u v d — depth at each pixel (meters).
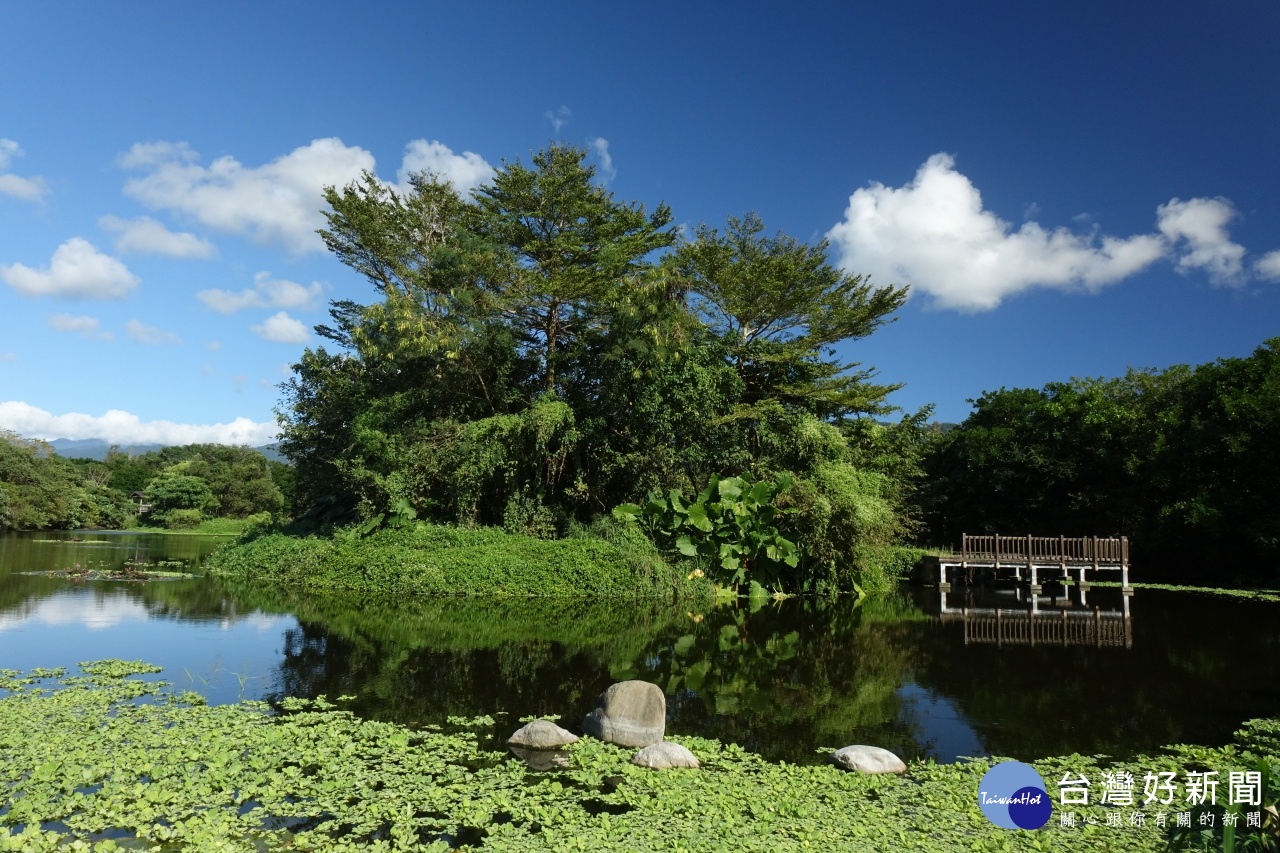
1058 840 5.29
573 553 18.59
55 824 5.13
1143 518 28.25
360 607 15.80
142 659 10.36
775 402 22.64
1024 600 21.27
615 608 16.80
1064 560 20.33
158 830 5.01
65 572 20.52
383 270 24.25
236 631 12.63
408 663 10.62
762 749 7.37
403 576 17.95
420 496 20.50
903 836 5.24
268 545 21.78
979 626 15.89
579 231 23.25
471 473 19.75
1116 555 20.14
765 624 15.61
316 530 23.78
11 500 42.00
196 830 4.99
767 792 6.00
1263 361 25.72
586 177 23.42
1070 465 29.77
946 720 8.49
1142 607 19.66
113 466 67.56
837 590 21.00
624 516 19.70
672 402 20.61
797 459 21.58
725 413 22.08
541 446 19.89
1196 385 27.61
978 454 32.00
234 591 17.67
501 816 5.52
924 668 11.37
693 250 24.05
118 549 30.44
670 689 9.73
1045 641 13.99
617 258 21.34
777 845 5.04
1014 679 10.64
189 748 6.53
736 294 24.38
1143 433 28.92
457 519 20.45
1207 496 24.97
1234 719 8.61
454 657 11.16
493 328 21.05
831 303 25.16
